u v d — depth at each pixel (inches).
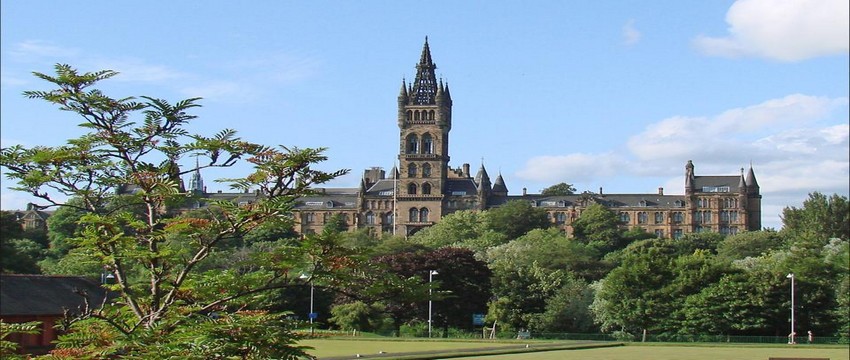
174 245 1437.0
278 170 1306.6
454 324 5733.3
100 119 1342.3
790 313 5014.8
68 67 1326.3
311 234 1326.3
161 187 1327.5
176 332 1255.5
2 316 2358.5
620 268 5438.0
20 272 5600.4
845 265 5059.1
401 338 4672.7
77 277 2684.5
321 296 5502.0
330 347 3821.4
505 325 5570.9
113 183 1354.6
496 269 6077.8
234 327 1216.8
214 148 1314.0
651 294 5187.0
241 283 1368.1
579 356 3358.8
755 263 6466.5
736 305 4968.0
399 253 6707.7
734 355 3462.1
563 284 5984.3
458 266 5777.6
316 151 1304.1
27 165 1333.7
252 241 7834.6
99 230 1312.7
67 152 1302.9
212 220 1352.1
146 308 1405.0
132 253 1305.4
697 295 5049.2
